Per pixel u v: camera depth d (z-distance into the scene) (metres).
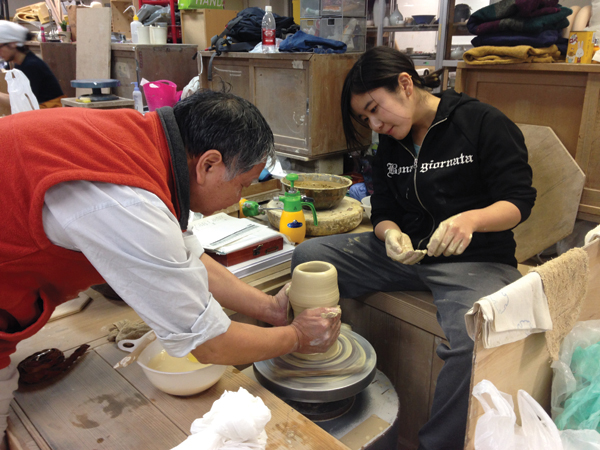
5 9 6.02
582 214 1.83
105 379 1.21
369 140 2.81
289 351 1.21
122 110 0.95
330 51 2.54
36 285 0.97
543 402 1.27
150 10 3.90
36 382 1.20
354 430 1.25
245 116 0.95
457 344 1.24
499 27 1.89
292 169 2.87
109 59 3.60
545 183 1.87
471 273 1.42
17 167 0.83
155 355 1.26
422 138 1.58
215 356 1.00
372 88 1.41
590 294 1.32
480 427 0.93
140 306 0.86
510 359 1.03
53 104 3.51
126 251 0.82
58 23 5.28
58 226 0.83
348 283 1.68
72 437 1.01
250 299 1.37
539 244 1.91
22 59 3.36
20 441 1.01
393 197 1.74
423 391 1.64
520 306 0.97
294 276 1.33
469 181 1.49
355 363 1.32
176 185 0.94
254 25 2.92
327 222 1.98
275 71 2.65
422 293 1.63
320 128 2.60
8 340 0.98
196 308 0.91
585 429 1.12
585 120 1.76
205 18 3.56
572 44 1.76
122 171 0.83
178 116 0.96
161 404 1.12
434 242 1.25
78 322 1.50
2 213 0.84
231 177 0.98
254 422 0.81
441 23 2.80
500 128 1.42
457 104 1.47
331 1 2.98
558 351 1.18
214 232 1.80
